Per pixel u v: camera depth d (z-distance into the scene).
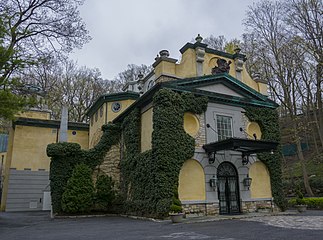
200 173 13.82
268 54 25.00
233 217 12.20
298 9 22.38
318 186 21.84
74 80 35.84
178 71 15.69
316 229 8.08
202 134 14.40
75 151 17.12
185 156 13.38
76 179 16.30
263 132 16.48
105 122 21.97
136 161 15.24
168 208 12.07
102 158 17.94
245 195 14.73
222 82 16.02
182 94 14.23
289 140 30.39
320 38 21.53
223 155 14.63
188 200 13.05
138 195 14.62
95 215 16.11
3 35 11.05
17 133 22.30
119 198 16.84
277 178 16.06
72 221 13.22
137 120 16.20
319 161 26.30
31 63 12.17
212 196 13.67
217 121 15.12
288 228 8.51
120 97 22.42
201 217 12.47
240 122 15.86
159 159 12.76
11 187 21.08
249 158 15.51
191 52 16.53
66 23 17.02
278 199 15.68
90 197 16.22
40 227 10.98
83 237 7.98
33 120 22.81
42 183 22.09
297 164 28.31
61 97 33.94
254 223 10.11
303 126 26.30
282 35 23.77
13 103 10.66
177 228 9.38
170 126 13.29
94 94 36.69
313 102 24.84
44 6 16.36
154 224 10.74
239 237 7.12
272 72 25.59
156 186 12.70
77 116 34.78
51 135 23.48
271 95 26.44
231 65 17.94
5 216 16.41
